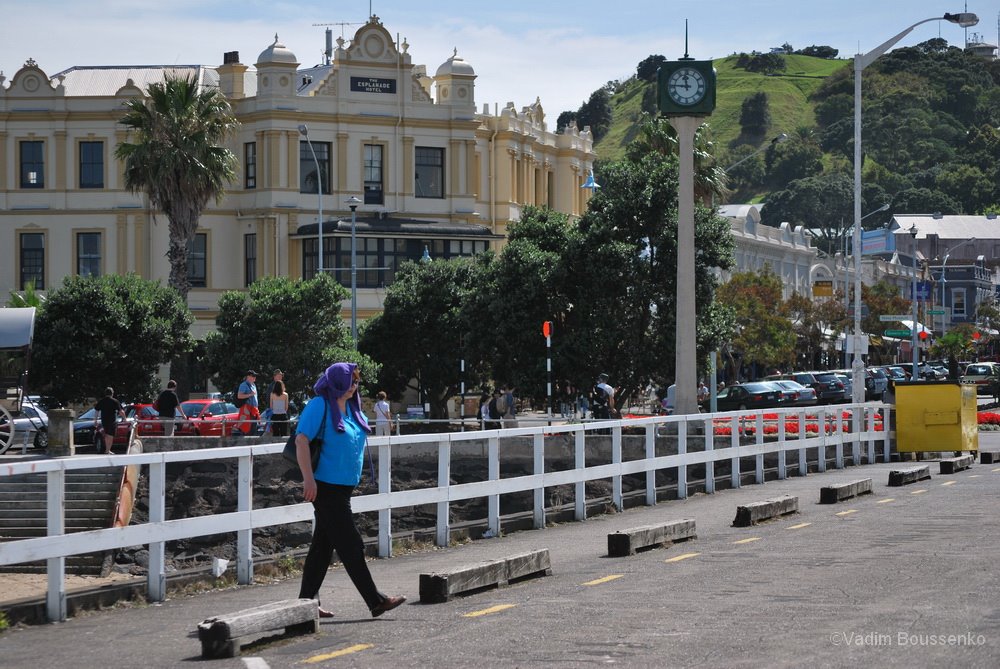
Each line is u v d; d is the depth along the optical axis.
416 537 17.03
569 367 49.47
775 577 13.44
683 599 12.20
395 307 57.12
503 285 50.44
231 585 14.23
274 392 38.31
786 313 86.25
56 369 48.28
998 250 165.00
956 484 24.53
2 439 36.75
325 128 68.44
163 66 74.25
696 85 37.00
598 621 11.13
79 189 68.31
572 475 19.98
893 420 33.50
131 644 10.81
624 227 49.50
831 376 71.38
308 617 10.94
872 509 20.28
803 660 9.39
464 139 71.06
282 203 67.31
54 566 12.02
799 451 28.50
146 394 49.28
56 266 68.25
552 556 15.98
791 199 198.75
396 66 69.88
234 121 54.84
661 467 22.80
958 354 108.19
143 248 68.06
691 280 37.16
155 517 12.98
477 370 54.38
